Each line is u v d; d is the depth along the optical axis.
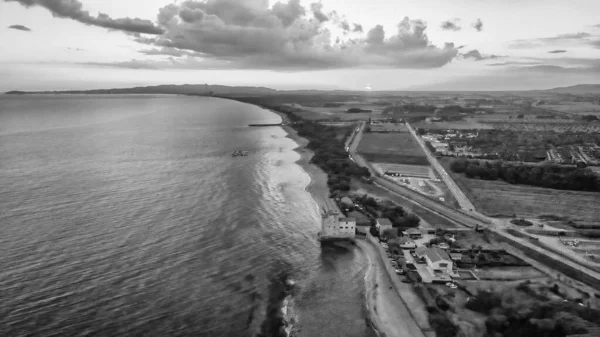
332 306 91.75
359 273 107.62
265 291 94.38
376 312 89.06
